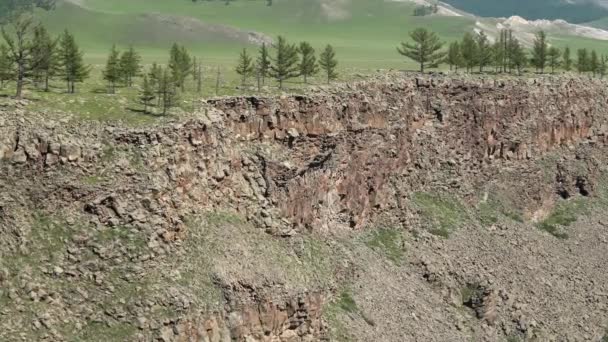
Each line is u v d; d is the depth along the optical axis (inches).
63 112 3902.6
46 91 4249.5
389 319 4589.1
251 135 4630.9
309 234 4726.9
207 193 4143.7
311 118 4948.3
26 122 3698.3
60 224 3565.5
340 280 4621.1
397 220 5497.1
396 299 4783.5
